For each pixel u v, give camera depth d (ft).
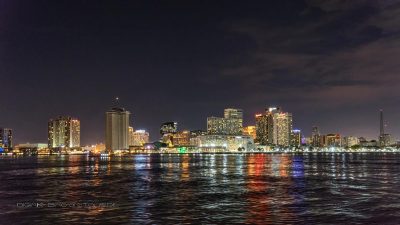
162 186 396.78
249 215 239.30
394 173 568.41
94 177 515.91
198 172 604.90
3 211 252.83
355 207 265.13
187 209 260.21
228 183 423.23
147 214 242.58
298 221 222.07
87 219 228.22
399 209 256.73
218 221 223.10
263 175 533.55
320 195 324.60
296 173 570.87
